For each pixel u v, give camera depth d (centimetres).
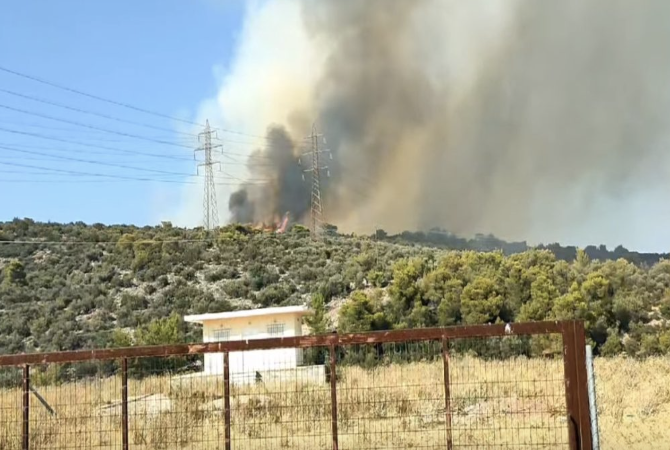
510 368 1961
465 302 5312
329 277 6812
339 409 1492
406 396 1619
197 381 2152
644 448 1240
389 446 1248
